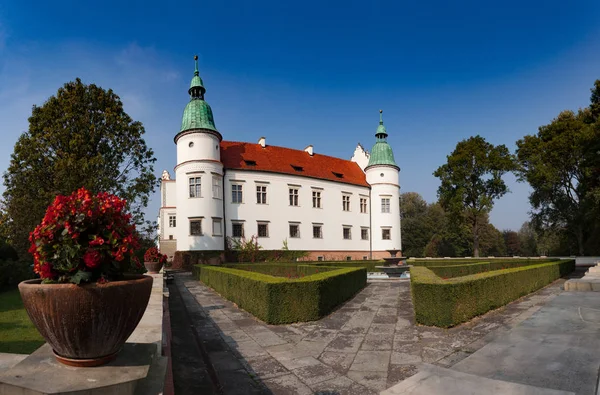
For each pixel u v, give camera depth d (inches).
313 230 1539.1
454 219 1758.1
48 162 788.6
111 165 868.6
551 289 558.6
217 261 1236.5
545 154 1413.6
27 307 99.3
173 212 2046.0
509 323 327.0
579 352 173.2
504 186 1652.3
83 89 861.8
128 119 920.9
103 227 108.7
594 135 797.2
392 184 1765.5
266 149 1603.1
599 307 286.2
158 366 131.9
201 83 1374.3
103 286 98.4
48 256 103.5
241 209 1375.5
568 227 1518.2
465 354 244.4
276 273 930.1
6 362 152.8
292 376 213.3
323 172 1657.2
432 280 346.3
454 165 1705.2
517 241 2871.6
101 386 92.6
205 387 197.3
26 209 754.2
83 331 98.9
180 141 1304.1
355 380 205.3
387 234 1736.0
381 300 483.2
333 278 426.0
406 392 129.3
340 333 312.5
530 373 148.6
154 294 393.1
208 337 306.7
